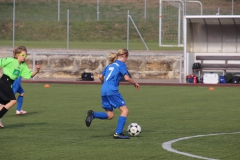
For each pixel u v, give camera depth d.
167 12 130.00
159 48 99.25
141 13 139.88
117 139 29.50
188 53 73.38
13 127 34.09
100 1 151.62
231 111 43.34
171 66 76.12
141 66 76.25
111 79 29.47
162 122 36.78
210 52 73.94
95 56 76.75
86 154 25.03
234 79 69.69
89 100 51.09
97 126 34.81
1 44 103.19
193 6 130.88
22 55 32.59
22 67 33.59
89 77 72.94
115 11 143.38
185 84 68.94
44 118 38.56
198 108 45.28
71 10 144.25
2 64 32.41
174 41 113.69
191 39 74.50
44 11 142.25
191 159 23.98
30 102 49.25
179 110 43.81
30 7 144.38
